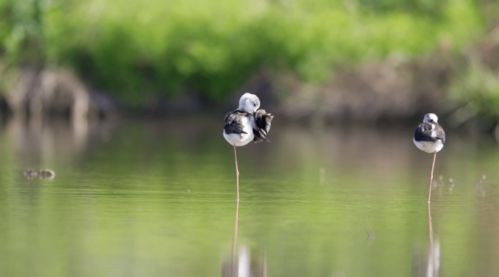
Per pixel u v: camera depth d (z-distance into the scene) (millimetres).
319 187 20938
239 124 18109
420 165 25844
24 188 19938
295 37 40188
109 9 40562
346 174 23469
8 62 40219
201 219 16734
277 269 13305
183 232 15555
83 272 12969
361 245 14789
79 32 40500
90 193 19422
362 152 29266
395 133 36469
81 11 40656
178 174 22875
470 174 23859
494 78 38938
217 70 40625
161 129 36156
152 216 16938
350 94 40312
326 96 40281
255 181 21797
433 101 39719
